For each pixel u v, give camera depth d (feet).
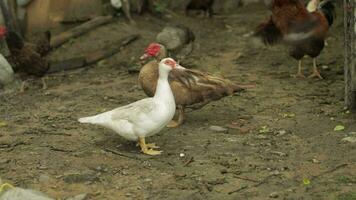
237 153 22.68
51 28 41.63
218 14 54.03
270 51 40.73
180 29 36.45
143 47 41.29
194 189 19.53
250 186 19.65
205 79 25.59
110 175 20.81
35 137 25.18
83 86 33.94
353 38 26.04
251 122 26.53
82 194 19.06
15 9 39.37
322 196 18.66
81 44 40.78
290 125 25.84
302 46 32.76
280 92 31.14
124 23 44.34
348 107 27.30
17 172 21.25
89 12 43.21
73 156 22.71
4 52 35.96
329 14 37.73
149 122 22.06
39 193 17.93
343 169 20.80
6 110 29.60
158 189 19.58
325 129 25.05
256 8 55.52
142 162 21.95
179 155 22.59
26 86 33.81
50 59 39.04
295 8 32.12
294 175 20.44
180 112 26.25
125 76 35.86
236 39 44.75
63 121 27.40
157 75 26.07
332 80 33.30
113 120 22.66
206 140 24.27
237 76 34.73
